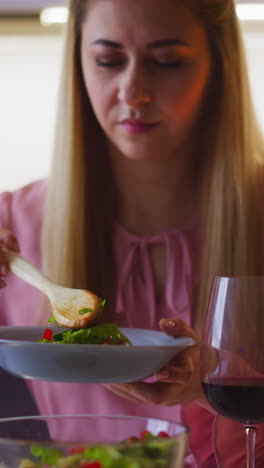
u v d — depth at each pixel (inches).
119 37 49.3
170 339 38.8
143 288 60.7
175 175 59.7
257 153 63.1
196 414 49.6
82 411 58.6
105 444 22.2
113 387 40.4
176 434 24.4
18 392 57.4
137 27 48.9
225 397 32.0
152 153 52.0
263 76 176.2
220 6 54.8
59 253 60.8
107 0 49.6
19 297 65.5
